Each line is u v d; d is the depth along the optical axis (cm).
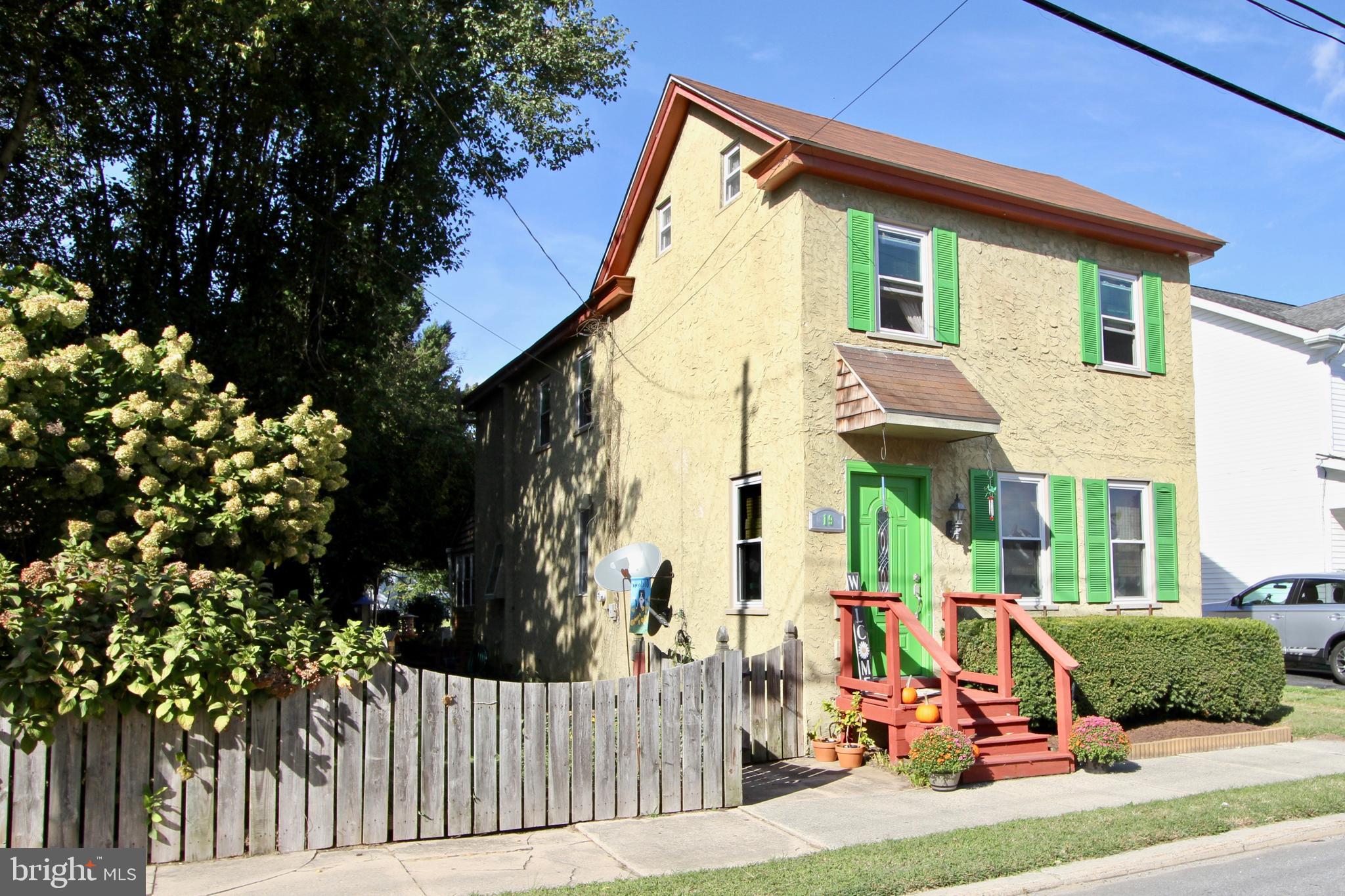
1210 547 2106
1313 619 1617
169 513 775
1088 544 1258
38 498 785
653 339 1471
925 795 838
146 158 1569
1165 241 1358
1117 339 1345
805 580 1038
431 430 2647
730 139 1270
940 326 1169
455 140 1717
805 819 754
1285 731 1114
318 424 892
